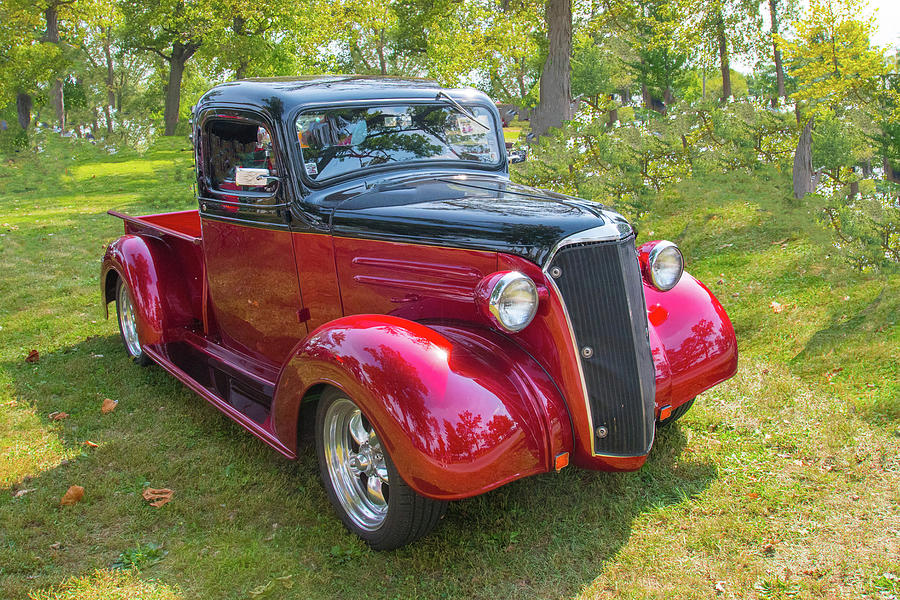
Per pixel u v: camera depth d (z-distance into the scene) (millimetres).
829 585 2775
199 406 4742
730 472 3641
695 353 3596
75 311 7266
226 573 3006
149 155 31375
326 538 3244
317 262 3750
